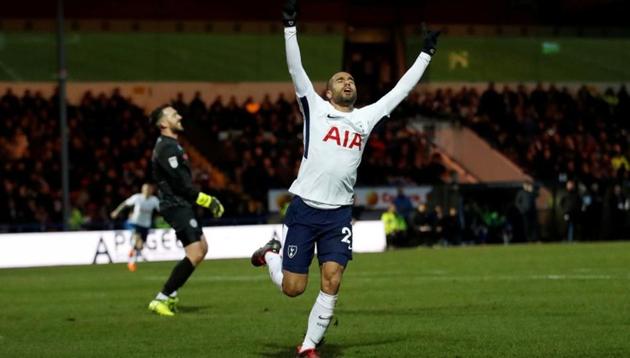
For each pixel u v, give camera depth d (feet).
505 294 58.08
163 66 158.81
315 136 33.58
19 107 147.64
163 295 50.42
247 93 162.61
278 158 147.02
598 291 58.95
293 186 34.04
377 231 120.88
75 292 66.39
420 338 40.40
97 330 44.70
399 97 34.76
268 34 163.12
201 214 131.13
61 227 128.36
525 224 129.59
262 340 40.65
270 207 136.56
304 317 48.42
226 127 153.17
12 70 152.25
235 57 161.79
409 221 128.88
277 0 166.91
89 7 158.30
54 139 144.87
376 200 136.26
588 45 170.09
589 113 165.68
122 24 159.74
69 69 155.12
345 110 33.91
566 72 170.91
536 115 163.53
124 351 38.24
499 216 131.13
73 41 155.12
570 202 130.62
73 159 142.82
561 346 37.68
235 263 98.17
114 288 69.51
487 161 155.84
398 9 175.22
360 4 174.60
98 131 147.95
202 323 46.50
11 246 106.01
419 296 58.13
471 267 82.79
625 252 99.96
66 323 47.65
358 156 33.81
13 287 71.82
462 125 158.81
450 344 38.63
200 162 150.82
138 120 151.23
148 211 104.78
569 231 131.54
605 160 156.35
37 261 106.83
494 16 175.22
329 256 33.73
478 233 130.31
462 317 47.32
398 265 87.56
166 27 162.20
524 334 41.01
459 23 174.81
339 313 49.75
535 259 91.30
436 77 169.17
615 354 35.78
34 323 47.93
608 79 170.30
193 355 36.99
